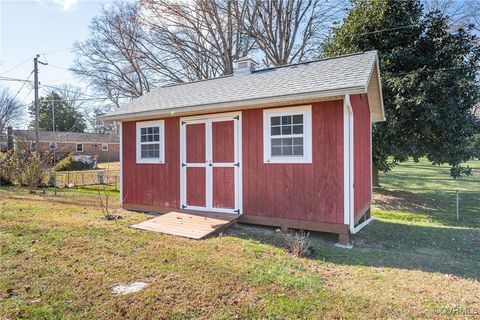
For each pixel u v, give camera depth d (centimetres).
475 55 944
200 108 642
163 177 749
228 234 568
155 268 375
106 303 289
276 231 577
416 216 848
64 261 392
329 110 529
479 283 356
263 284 333
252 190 616
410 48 988
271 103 564
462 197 1116
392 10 1038
